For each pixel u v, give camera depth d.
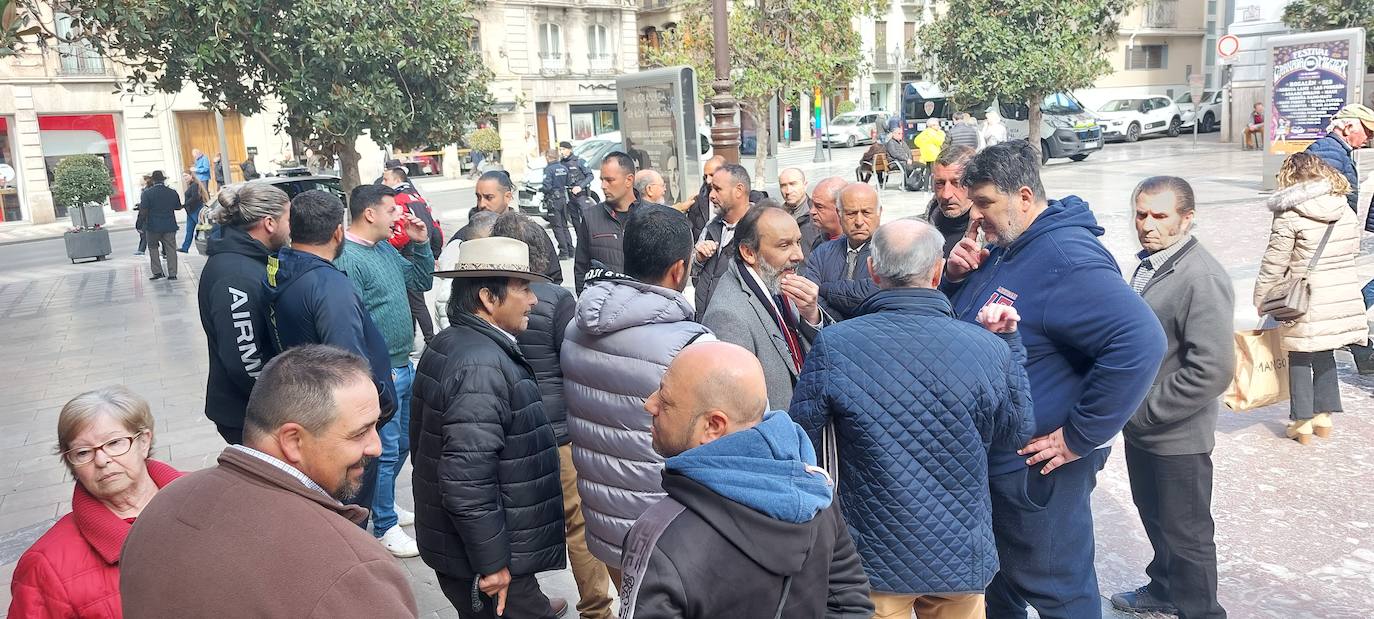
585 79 40.50
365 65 11.95
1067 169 24.97
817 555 1.94
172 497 1.86
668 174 9.97
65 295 14.09
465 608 3.15
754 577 1.82
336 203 3.78
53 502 5.68
